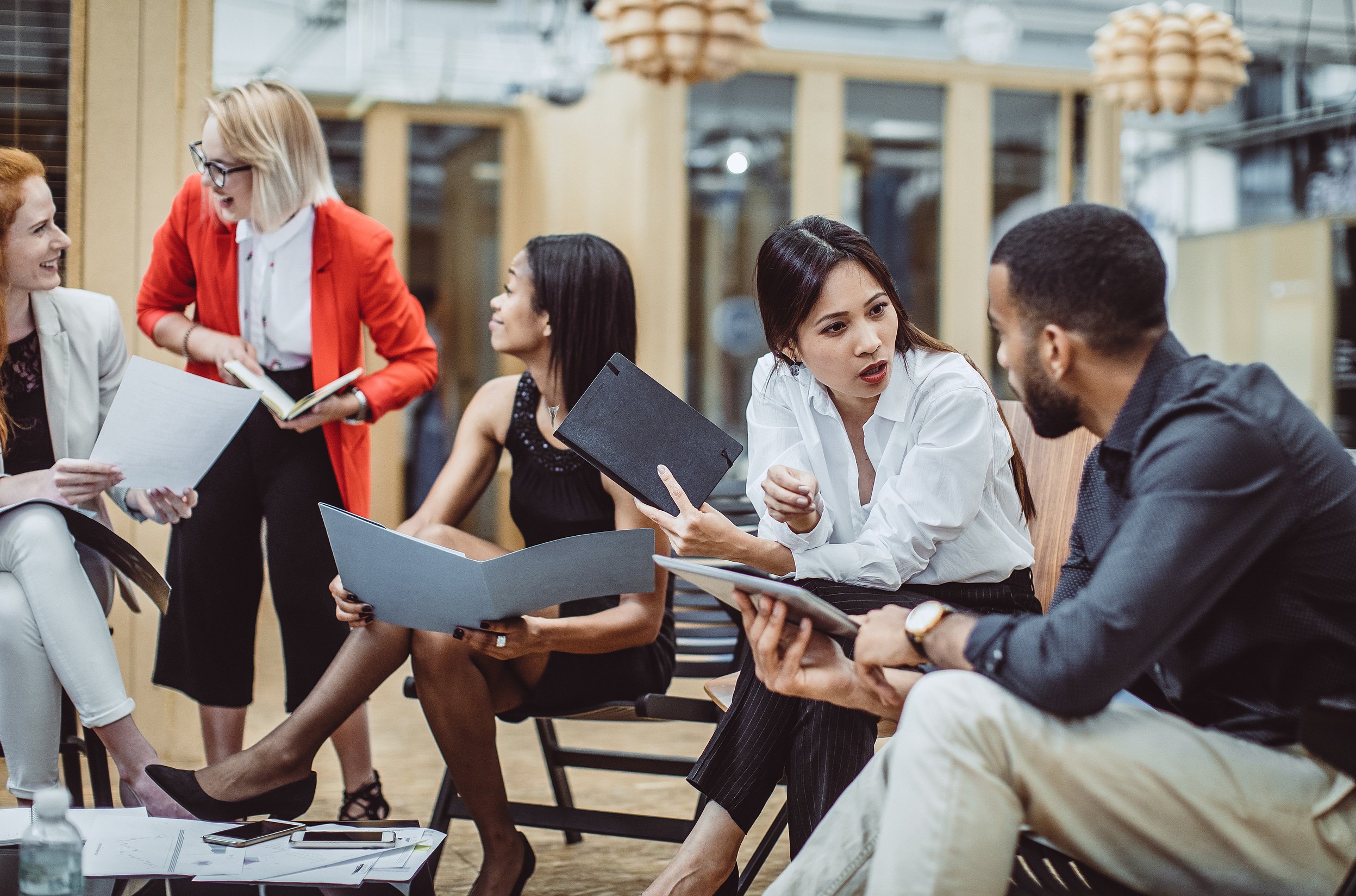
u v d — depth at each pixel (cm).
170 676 256
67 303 237
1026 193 636
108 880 155
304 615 249
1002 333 149
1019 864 141
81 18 292
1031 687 129
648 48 413
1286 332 720
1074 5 645
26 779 207
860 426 197
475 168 649
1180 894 136
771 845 193
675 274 579
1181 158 788
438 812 217
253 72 614
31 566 203
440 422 646
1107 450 144
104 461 208
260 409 246
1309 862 134
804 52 595
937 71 614
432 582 179
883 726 180
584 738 341
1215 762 132
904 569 182
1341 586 134
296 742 195
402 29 630
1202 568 129
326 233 246
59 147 293
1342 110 716
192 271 259
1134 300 140
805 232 184
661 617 215
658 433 185
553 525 219
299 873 158
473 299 650
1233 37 451
